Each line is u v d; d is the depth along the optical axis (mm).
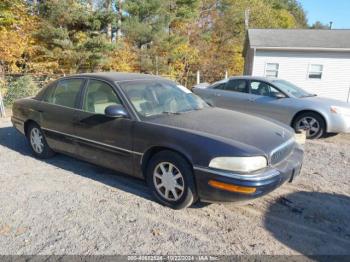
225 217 3121
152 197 3514
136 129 3369
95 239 2705
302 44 16188
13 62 13508
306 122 6527
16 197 3484
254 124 3471
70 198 3473
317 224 3012
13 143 5742
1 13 13203
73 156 4285
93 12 14859
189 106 4000
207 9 28812
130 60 18781
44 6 14273
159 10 19359
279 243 2697
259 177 2764
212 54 26047
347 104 6617
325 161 5027
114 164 3697
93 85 4000
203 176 2900
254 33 18828
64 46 14297
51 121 4387
